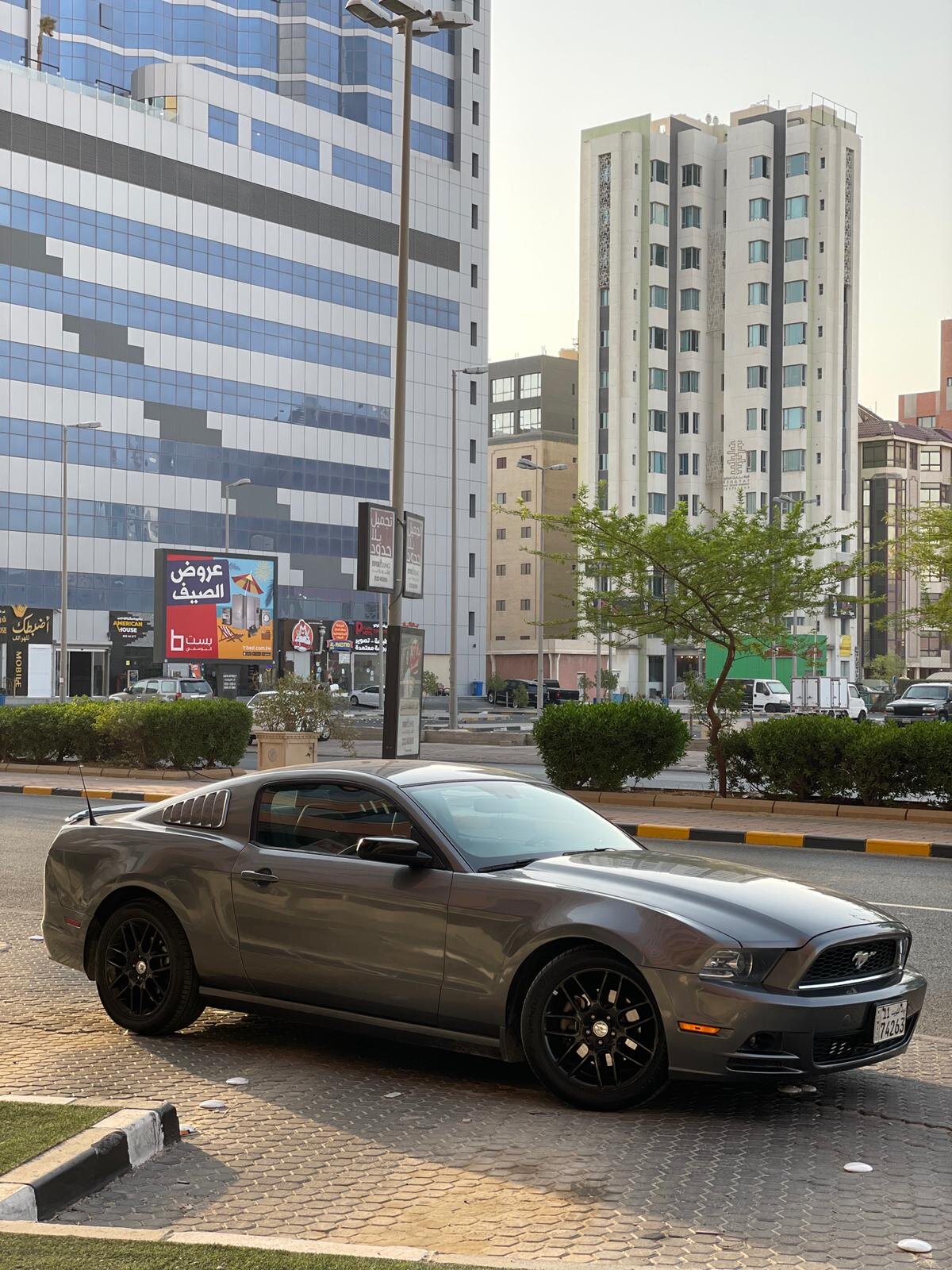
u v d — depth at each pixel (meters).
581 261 107.94
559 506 129.38
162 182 78.94
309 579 86.06
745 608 19.44
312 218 86.69
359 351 89.19
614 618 20.27
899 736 17.92
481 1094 6.16
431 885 6.23
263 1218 4.57
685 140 108.25
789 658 60.91
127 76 83.69
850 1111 5.87
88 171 75.56
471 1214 4.62
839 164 106.81
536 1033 5.92
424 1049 7.01
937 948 9.64
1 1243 3.97
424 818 6.48
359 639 77.12
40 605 73.00
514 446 130.25
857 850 15.41
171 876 7.07
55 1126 5.03
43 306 73.50
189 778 25.23
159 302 78.75
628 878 6.09
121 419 76.88
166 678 52.97
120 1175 4.94
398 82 92.12
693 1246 4.34
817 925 5.74
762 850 15.46
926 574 22.73
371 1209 4.68
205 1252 3.92
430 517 92.56
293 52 88.19
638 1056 5.77
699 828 16.55
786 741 18.70
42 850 15.18
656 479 106.44
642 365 106.12
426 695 78.88
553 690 73.38
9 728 28.25
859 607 106.88
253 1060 6.77
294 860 6.72
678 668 106.25
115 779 25.42
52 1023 7.53
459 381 95.12
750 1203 4.73
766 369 106.25
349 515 88.31
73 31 81.25
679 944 5.60
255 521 83.31
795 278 106.00
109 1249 3.93
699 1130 5.57
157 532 78.31
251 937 6.76
